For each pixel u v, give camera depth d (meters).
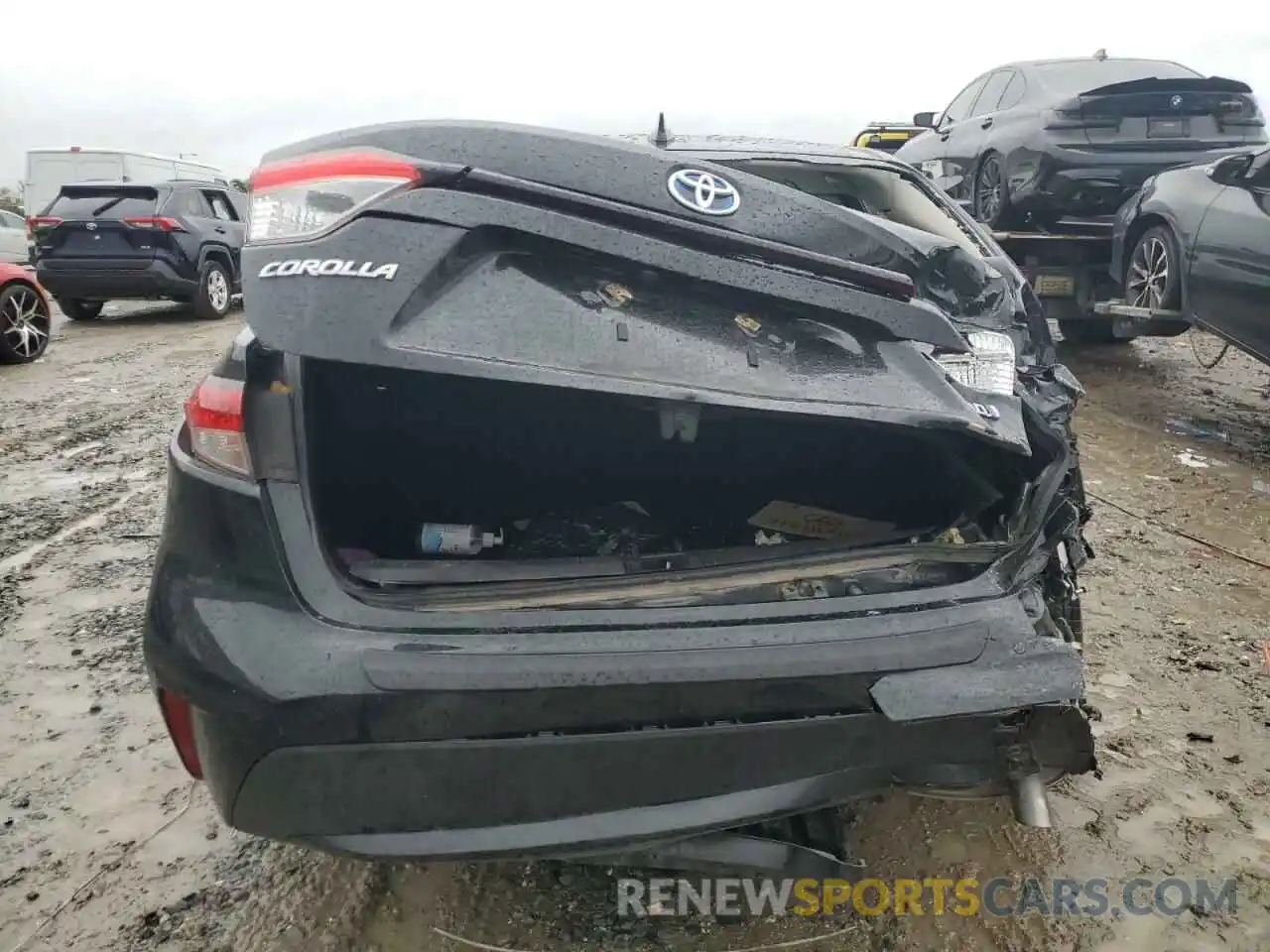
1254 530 4.16
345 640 1.60
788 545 1.93
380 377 1.97
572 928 2.06
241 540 1.68
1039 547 1.96
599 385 1.59
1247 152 5.54
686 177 1.78
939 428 1.72
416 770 1.60
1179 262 5.45
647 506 2.32
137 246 10.57
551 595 1.68
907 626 1.69
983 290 2.19
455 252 1.62
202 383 1.81
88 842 2.33
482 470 2.25
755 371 1.67
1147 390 6.46
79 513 4.55
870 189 3.00
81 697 2.94
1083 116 6.33
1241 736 2.70
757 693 1.62
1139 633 3.26
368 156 1.69
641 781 1.63
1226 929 2.05
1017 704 1.67
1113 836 2.32
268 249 1.65
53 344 9.68
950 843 2.31
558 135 1.76
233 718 1.60
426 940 2.03
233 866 2.26
